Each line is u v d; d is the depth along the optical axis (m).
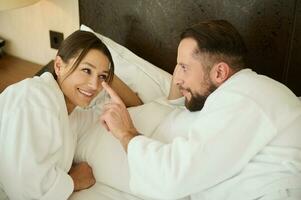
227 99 1.02
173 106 1.37
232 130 0.98
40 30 2.03
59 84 1.22
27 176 1.03
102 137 1.26
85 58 1.17
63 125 1.17
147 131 1.26
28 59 2.18
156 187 1.01
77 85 1.19
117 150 1.22
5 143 1.06
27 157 1.03
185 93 1.19
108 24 1.72
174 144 1.02
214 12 1.46
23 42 2.14
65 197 1.11
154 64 1.71
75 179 1.18
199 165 0.96
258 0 1.36
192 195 1.11
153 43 1.66
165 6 1.55
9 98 1.13
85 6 1.74
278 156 0.98
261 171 0.98
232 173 0.99
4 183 1.07
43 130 1.08
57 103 1.15
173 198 0.99
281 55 1.42
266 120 0.98
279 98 1.02
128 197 1.18
